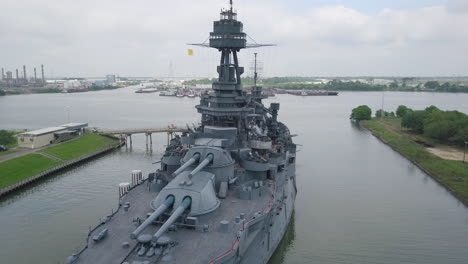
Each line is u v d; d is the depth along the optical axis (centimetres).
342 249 3981
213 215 2795
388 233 4369
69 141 8969
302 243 4112
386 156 8456
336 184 6259
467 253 3909
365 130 12556
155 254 2248
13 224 4503
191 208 2691
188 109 19575
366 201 5447
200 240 2452
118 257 2248
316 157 8294
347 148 9375
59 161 7406
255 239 2928
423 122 10844
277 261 3741
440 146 9419
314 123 14338
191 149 3388
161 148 9519
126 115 16650
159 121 14475
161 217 2652
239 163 3775
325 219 4762
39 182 6297
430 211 5078
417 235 4325
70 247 3919
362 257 3822
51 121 14512
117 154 8719
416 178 6700
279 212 3538
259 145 4091
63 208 5031
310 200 5456
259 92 6150
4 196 5550
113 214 2878
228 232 2567
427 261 3747
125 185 4947
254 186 3350
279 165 4188
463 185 6088
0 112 17875
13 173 6334
